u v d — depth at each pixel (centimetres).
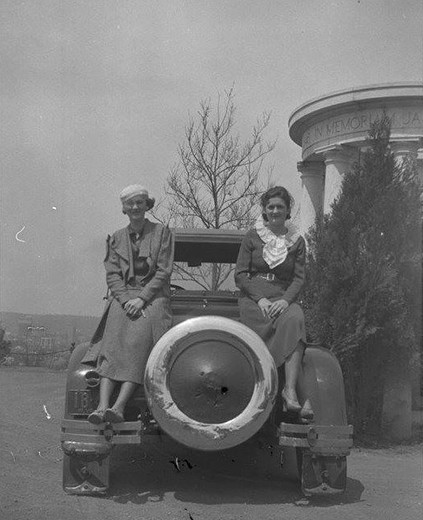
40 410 872
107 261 480
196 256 615
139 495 455
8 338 1703
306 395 449
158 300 463
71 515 402
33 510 408
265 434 472
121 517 404
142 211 481
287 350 446
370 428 783
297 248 484
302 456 457
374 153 793
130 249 475
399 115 1009
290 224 495
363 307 734
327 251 765
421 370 814
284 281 484
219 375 416
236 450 532
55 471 523
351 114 1059
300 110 1138
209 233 586
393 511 442
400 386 783
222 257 616
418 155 1000
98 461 450
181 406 418
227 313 546
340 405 452
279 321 455
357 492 497
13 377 1390
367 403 780
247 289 478
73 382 447
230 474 516
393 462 645
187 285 623
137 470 513
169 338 423
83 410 443
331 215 791
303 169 1213
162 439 460
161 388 418
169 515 414
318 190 1205
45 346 1697
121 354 442
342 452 441
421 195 814
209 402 417
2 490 452
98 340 463
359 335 735
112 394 452
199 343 425
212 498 456
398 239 758
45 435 688
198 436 415
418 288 767
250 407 418
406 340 753
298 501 456
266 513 427
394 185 774
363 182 779
